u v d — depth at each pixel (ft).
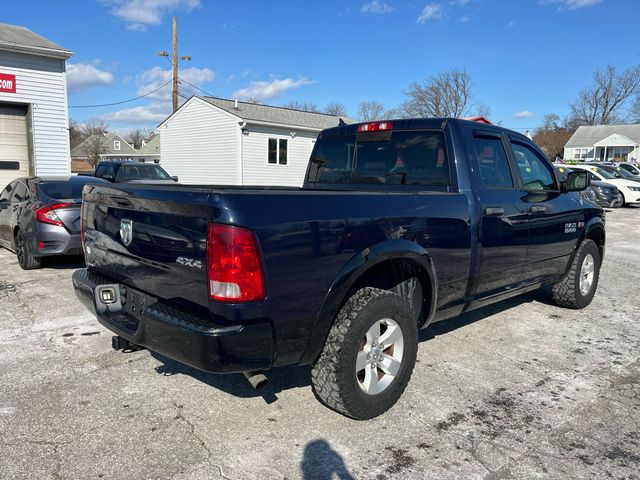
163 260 9.09
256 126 81.71
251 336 8.20
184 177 92.32
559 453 9.14
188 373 12.21
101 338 14.47
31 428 9.61
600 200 61.62
